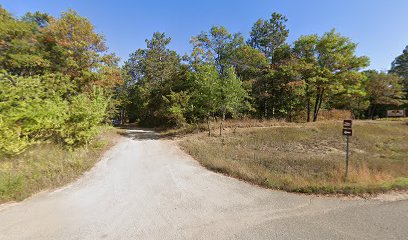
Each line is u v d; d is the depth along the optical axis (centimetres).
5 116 795
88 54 1691
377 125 1891
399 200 548
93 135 1130
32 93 986
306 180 711
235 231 414
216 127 1936
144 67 3678
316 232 405
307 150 1240
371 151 1211
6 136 761
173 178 774
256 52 2381
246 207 525
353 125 1884
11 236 397
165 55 3425
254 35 2912
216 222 452
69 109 1053
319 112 2997
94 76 1700
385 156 1078
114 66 2044
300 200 562
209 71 1684
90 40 1725
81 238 394
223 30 2312
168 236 400
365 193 589
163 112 2550
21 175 628
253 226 432
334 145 1343
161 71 3266
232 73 1689
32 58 1474
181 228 428
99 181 729
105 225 441
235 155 1062
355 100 3023
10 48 1523
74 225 440
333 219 455
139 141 1708
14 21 1606
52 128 939
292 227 425
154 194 619
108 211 507
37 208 517
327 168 861
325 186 620
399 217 459
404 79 3584
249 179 736
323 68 2195
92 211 506
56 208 519
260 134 1580
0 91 868
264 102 2597
